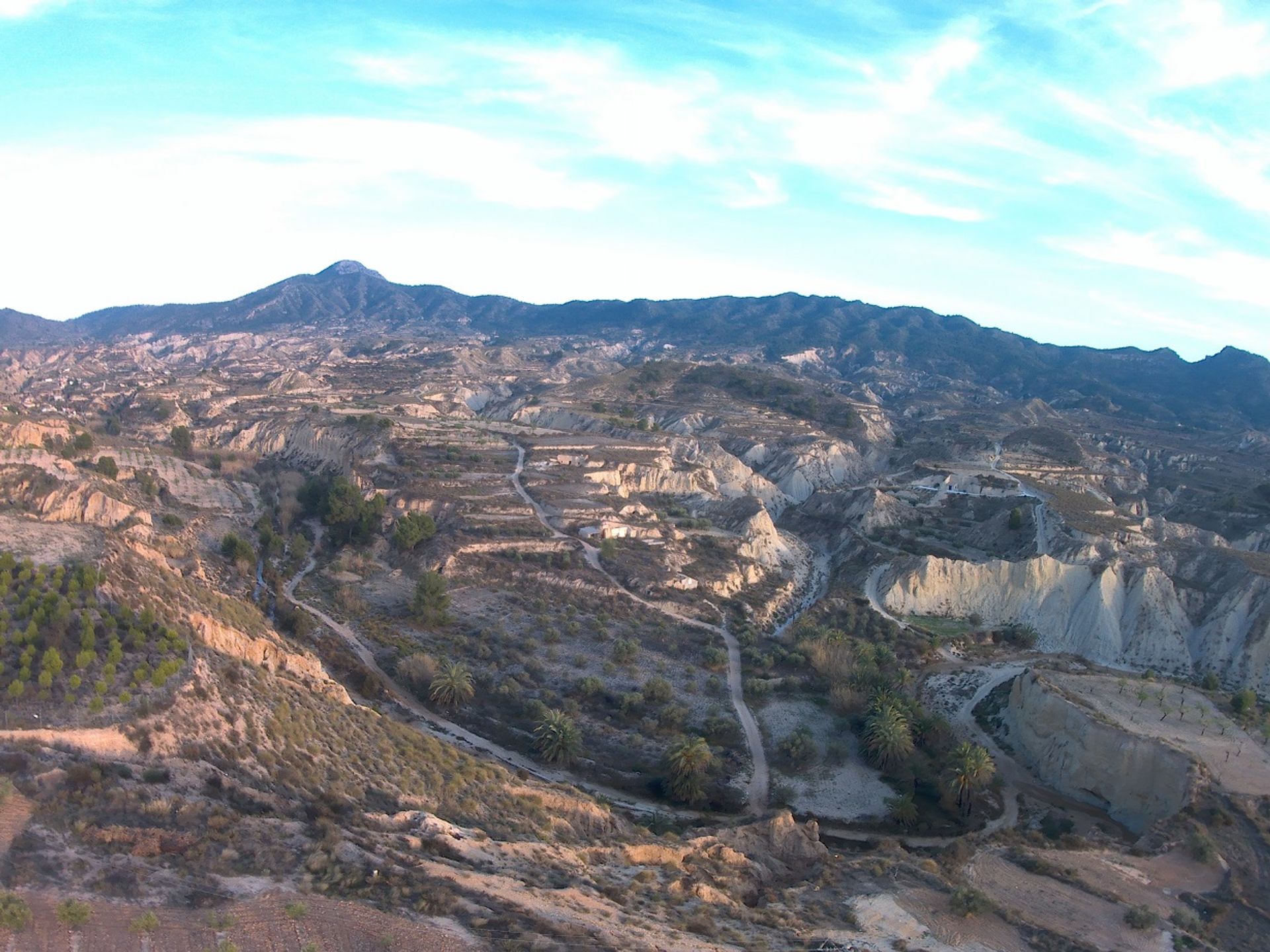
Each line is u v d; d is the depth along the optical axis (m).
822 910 45.25
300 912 30.91
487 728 75.25
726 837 55.12
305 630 85.31
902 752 72.50
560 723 71.06
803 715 81.12
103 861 31.05
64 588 47.78
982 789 69.94
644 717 77.88
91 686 39.88
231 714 43.50
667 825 60.53
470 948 31.19
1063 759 71.56
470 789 50.84
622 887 41.97
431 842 39.72
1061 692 76.38
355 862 35.25
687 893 43.12
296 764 43.47
